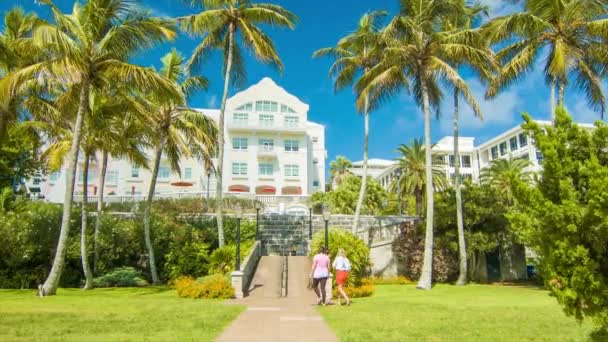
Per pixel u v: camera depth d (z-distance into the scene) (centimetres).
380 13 2486
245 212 3334
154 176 2234
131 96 1931
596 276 596
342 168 5647
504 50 2152
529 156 5662
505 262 2606
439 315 1102
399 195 4334
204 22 2188
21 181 3086
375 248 2522
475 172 6988
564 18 1964
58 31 1390
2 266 2073
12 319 959
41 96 1853
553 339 783
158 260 2383
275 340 760
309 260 2153
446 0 2014
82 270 2192
